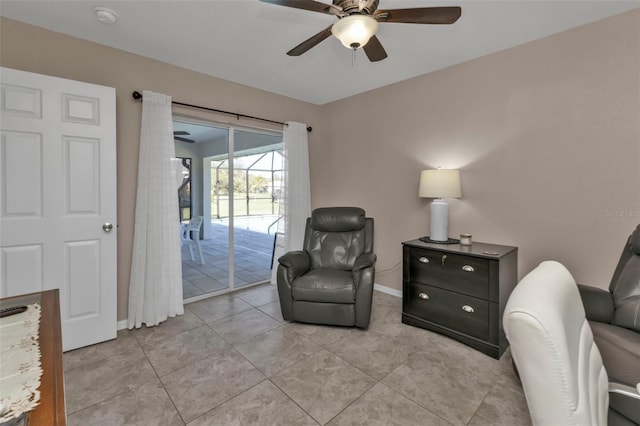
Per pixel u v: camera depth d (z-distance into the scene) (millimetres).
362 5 1428
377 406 1626
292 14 2035
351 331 2506
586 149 2154
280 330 2523
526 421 1516
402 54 2604
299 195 3852
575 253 2229
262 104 3539
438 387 1785
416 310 2576
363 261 2561
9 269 1977
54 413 603
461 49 2512
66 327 2176
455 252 2312
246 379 1857
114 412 1575
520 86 2439
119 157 2529
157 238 2639
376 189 3557
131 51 2549
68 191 2164
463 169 2809
